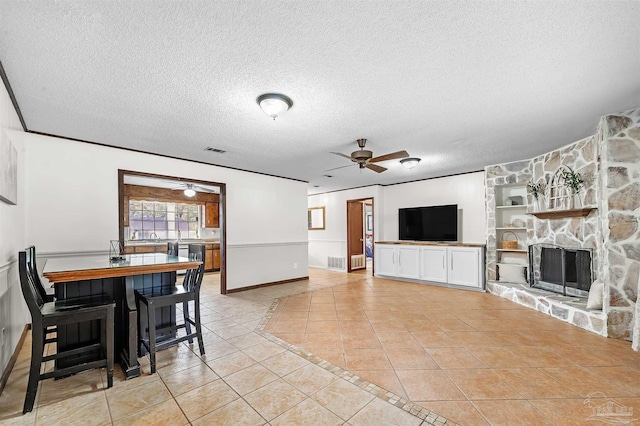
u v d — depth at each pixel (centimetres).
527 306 410
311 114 277
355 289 536
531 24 158
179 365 238
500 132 334
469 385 205
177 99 246
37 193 325
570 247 387
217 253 769
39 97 240
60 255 338
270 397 192
